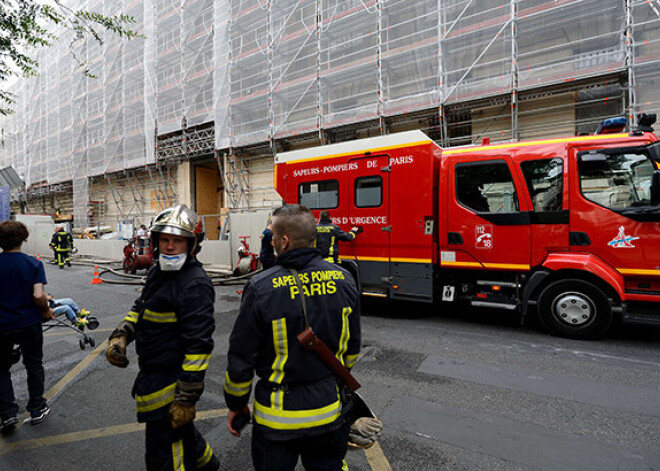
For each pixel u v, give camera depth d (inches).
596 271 175.3
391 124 487.8
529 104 409.4
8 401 110.4
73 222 939.3
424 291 215.5
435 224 220.4
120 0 835.4
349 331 63.5
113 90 863.7
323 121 511.8
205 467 81.0
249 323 57.0
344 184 242.4
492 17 421.7
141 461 96.7
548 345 178.2
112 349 75.8
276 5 574.2
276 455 56.7
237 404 59.0
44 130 1136.2
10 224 111.2
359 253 237.6
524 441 101.7
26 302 111.9
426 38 458.3
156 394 68.6
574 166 183.6
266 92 580.4
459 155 211.3
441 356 165.9
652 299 169.3
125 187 891.4
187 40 713.6
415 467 91.9
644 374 143.2
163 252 69.1
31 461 97.1
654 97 341.1
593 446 98.9
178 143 738.2
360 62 484.4
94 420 117.8
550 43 399.5
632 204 173.2
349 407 62.1
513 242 197.2
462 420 113.1
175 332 69.3
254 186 653.9
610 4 349.7
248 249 399.2
